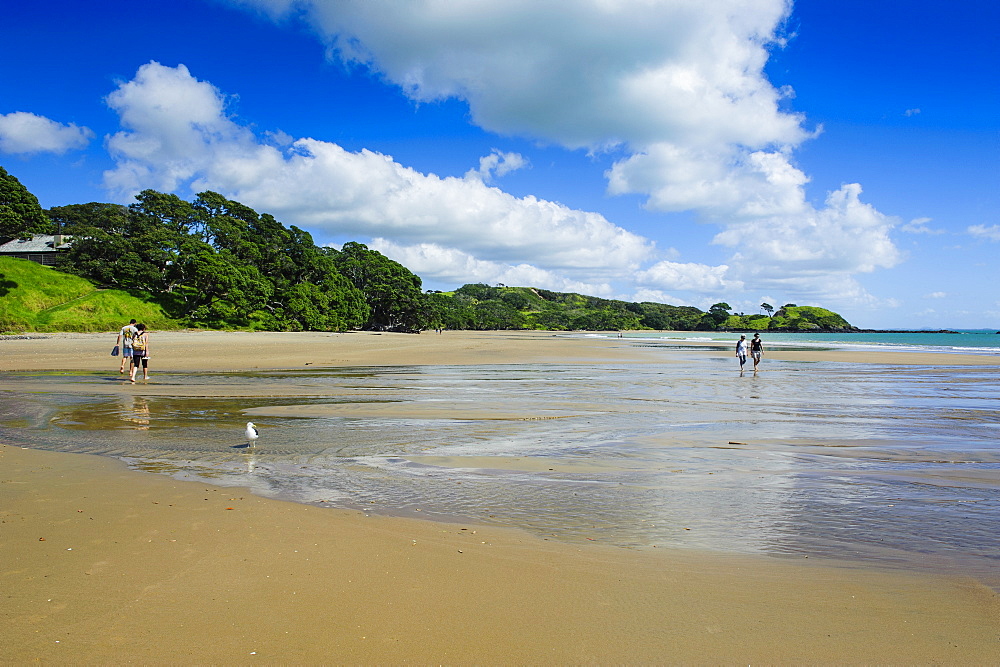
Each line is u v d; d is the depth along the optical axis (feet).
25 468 26.63
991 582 15.69
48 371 85.40
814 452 32.53
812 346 240.53
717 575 15.87
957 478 26.99
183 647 11.65
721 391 65.26
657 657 11.67
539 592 14.53
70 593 13.87
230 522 19.21
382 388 65.51
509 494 23.79
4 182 217.97
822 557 17.35
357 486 24.70
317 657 11.43
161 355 118.93
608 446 33.94
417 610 13.43
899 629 13.02
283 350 138.82
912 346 242.37
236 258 285.23
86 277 250.37
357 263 370.94
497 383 72.54
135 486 23.67
